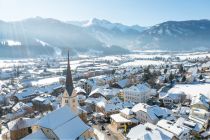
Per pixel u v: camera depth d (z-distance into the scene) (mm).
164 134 66938
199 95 110438
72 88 74312
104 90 142000
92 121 98250
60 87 164375
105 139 78750
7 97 147000
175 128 72438
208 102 105688
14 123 79312
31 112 116250
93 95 138375
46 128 59812
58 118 62469
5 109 124062
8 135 80062
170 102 123062
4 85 198250
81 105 123875
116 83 171125
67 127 61812
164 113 92188
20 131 78438
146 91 130750
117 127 89312
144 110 91000
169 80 176125
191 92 139250
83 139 62812
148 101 128500
